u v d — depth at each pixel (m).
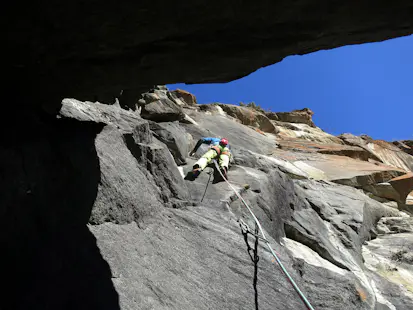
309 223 6.33
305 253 5.50
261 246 4.01
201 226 3.95
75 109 4.41
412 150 23.19
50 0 1.66
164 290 2.68
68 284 2.21
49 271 2.22
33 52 2.08
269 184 6.21
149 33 1.92
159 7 1.74
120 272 2.54
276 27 1.89
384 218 9.11
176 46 2.04
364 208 8.15
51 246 2.37
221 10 1.77
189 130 9.56
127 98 3.23
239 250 3.78
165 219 3.77
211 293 3.01
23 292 2.01
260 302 3.21
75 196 2.83
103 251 2.62
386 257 6.83
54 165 2.83
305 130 19.08
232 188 5.05
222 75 2.39
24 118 2.93
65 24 1.82
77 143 3.21
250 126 16.02
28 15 1.75
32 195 2.52
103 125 3.94
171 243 3.38
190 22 1.85
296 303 3.45
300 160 11.84
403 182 10.84
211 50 2.07
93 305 2.15
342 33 1.93
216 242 3.77
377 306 4.90
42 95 2.81
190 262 3.27
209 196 5.05
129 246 2.90
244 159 7.42
